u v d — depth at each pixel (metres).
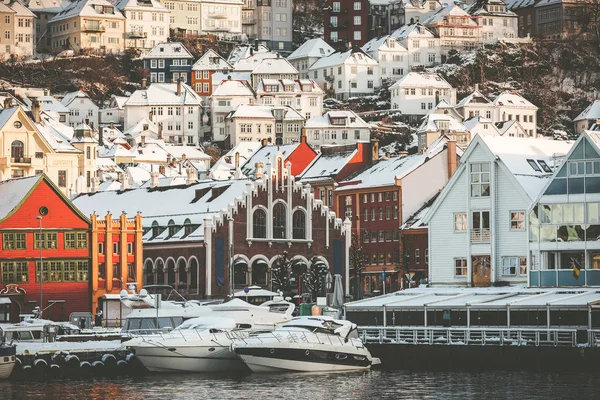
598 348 174.50
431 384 171.75
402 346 190.75
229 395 165.88
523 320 191.88
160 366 184.62
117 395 166.50
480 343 186.88
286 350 184.38
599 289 197.12
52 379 180.00
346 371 187.50
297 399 162.25
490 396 160.12
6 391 169.75
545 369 178.62
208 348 186.25
